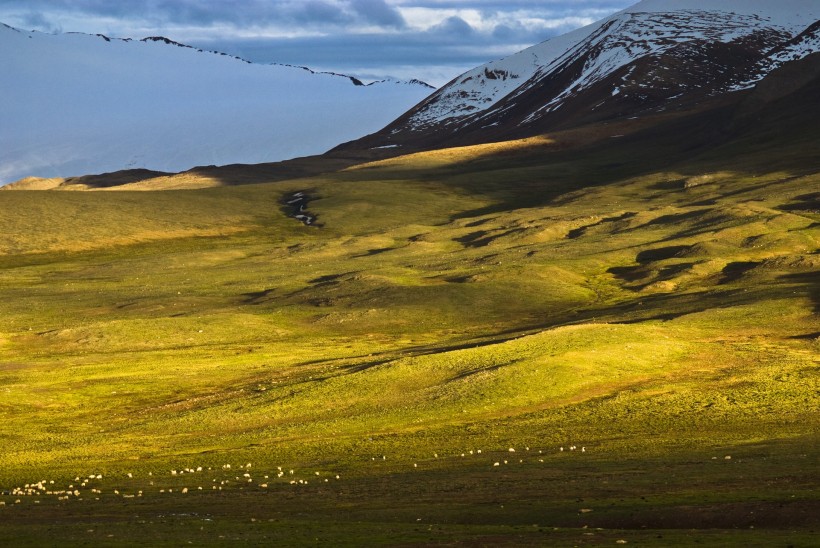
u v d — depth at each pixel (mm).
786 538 41031
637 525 48656
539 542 42750
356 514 55250
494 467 72562
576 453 78062
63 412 111938
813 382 108250
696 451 75125
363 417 100250
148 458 86625
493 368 113625
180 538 46438
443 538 44594
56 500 66688
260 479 73125
